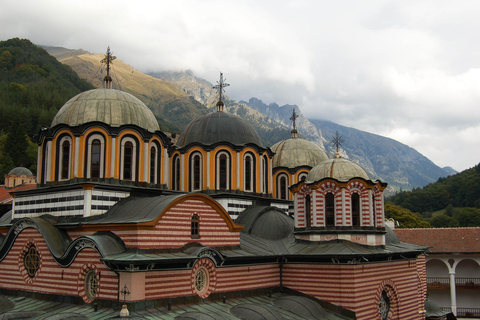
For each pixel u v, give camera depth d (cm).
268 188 5178
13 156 13862
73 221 3619
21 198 4116
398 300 4338
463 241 7144
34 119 16925
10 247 3916
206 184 4706
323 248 4100
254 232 4522
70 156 3872
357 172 4328
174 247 3450
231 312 3409
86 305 3281
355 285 3825
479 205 16612
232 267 3794
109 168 3847
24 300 3678
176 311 3175
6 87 19875
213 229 3812
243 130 5050
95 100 4116
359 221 4247
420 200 18788
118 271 3070
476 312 7425
